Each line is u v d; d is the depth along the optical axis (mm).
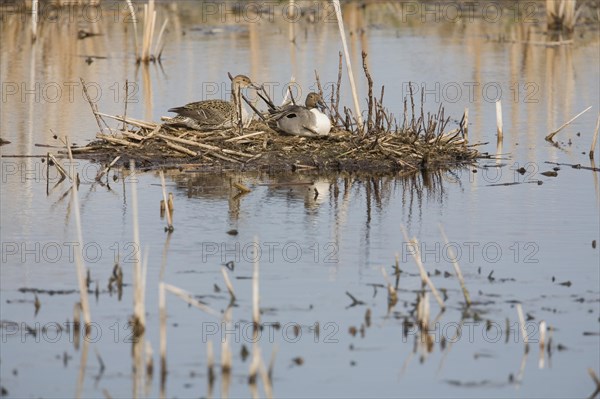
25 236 14156
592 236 14133
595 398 9766
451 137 18734
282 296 12000
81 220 14883
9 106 22703
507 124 21312
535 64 28141
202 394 9758
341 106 22172
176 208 15445
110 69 27250
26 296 11992
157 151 18266
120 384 9945
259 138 18484
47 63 28109
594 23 35969
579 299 11898
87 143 19328
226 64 27328
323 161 17781
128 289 12273
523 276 12664
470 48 30719
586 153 19078
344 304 11797
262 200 15930
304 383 10008
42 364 10375
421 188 16750
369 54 29109
